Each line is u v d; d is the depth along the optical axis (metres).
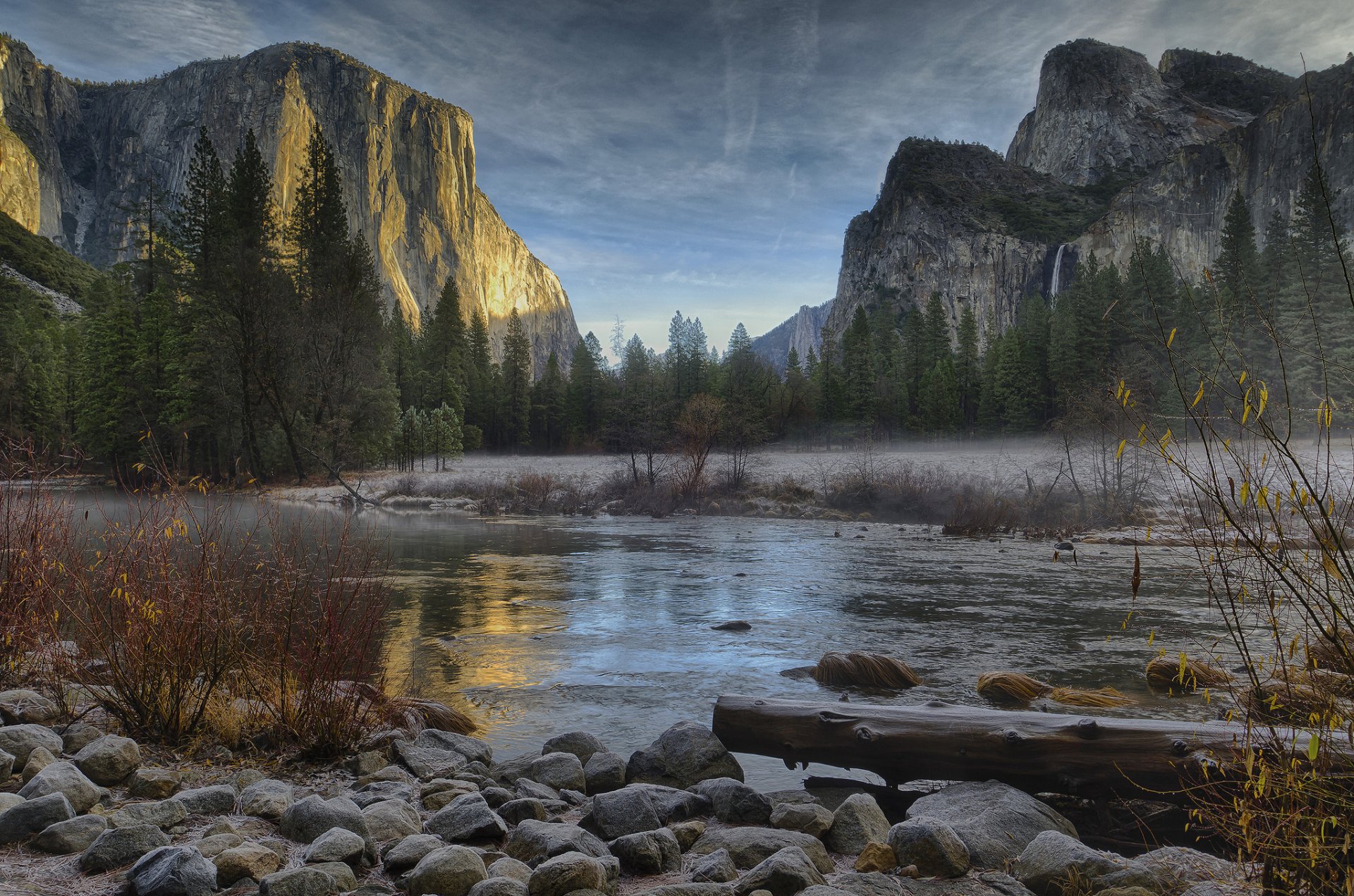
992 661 9.27
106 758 4.88
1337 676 2.84
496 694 7.82
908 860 4.02
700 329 116.81
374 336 50.97
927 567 17.75
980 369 118.88
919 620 11.80
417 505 38.75
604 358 120.19
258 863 3.66
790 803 4.71
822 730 5.48
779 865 3.65
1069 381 81.88
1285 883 2.97
